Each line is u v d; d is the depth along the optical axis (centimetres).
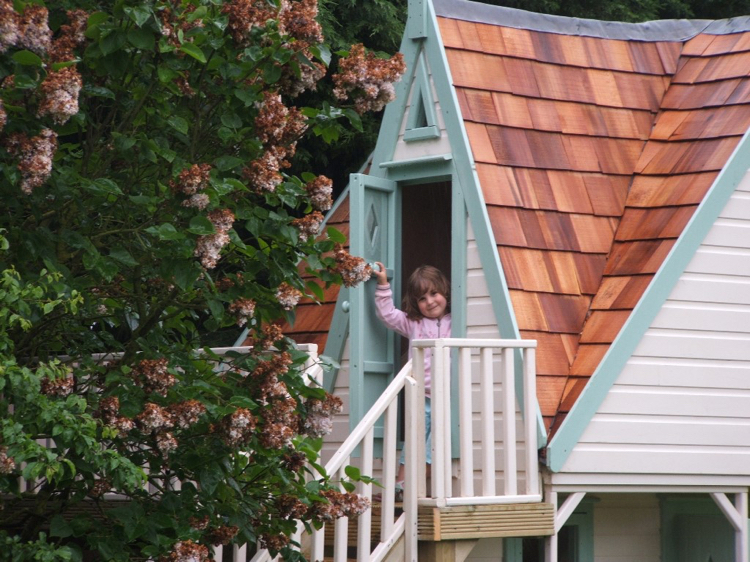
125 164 2162
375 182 2945
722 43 3350
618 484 2700
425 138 2917
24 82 1688
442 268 3334
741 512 2869
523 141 2959
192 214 1834
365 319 2916
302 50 1945
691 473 2780
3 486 1717
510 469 2581
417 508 2495
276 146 2012
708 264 2839
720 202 2864
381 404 2494
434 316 2897
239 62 1950
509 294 2705
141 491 2000
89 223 2006
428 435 2836
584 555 2961
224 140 1972
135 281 2075
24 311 1681
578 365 2723
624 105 3219
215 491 2020
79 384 2012
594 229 2953
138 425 1833
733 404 2841
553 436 2617
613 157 3102
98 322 2336
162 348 2083
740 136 2964
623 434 2698
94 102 2161
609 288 2847
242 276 2000
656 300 2758
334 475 2423
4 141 1731
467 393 2544
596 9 5359
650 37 3422
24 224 1947
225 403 1928
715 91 3189
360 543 2406
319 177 2030
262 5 1952
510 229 2798
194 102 2047
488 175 2831
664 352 2766
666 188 3006
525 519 2578
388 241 2991
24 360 2200
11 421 1639
